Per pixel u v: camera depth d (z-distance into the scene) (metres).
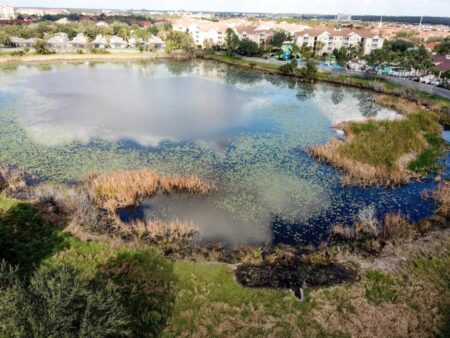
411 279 21.25
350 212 29.44
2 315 14.05
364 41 118.62
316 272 21.94
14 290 14.90
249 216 28.50
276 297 19.89
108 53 102.56
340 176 35.19
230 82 76.75
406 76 83.19
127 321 16.05
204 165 36.69
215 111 55.09
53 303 14.34
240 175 34.91
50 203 28.25
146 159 37.41
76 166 35.16
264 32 129.50
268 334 17.67
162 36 132.50
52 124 46.62
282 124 50.16
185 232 25.81
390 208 30.14
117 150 39.31
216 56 107.00
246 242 25.44
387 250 24.23
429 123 49.53
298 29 137.25
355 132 45.88
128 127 46.56
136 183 30.78
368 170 34.81
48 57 94.19
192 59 105.81
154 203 29.80
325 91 71.38
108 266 21.69
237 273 21.78
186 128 47.12
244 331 17.78
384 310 19.09
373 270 22.09
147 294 19.72
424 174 35.81
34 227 25.17
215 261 23.06
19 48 104.69
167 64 97.25
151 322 17.97
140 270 21.48
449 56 95.94
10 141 40.69
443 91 66.94
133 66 92.31
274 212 29.14
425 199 31.27
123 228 25.73
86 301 15.41
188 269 21.86
